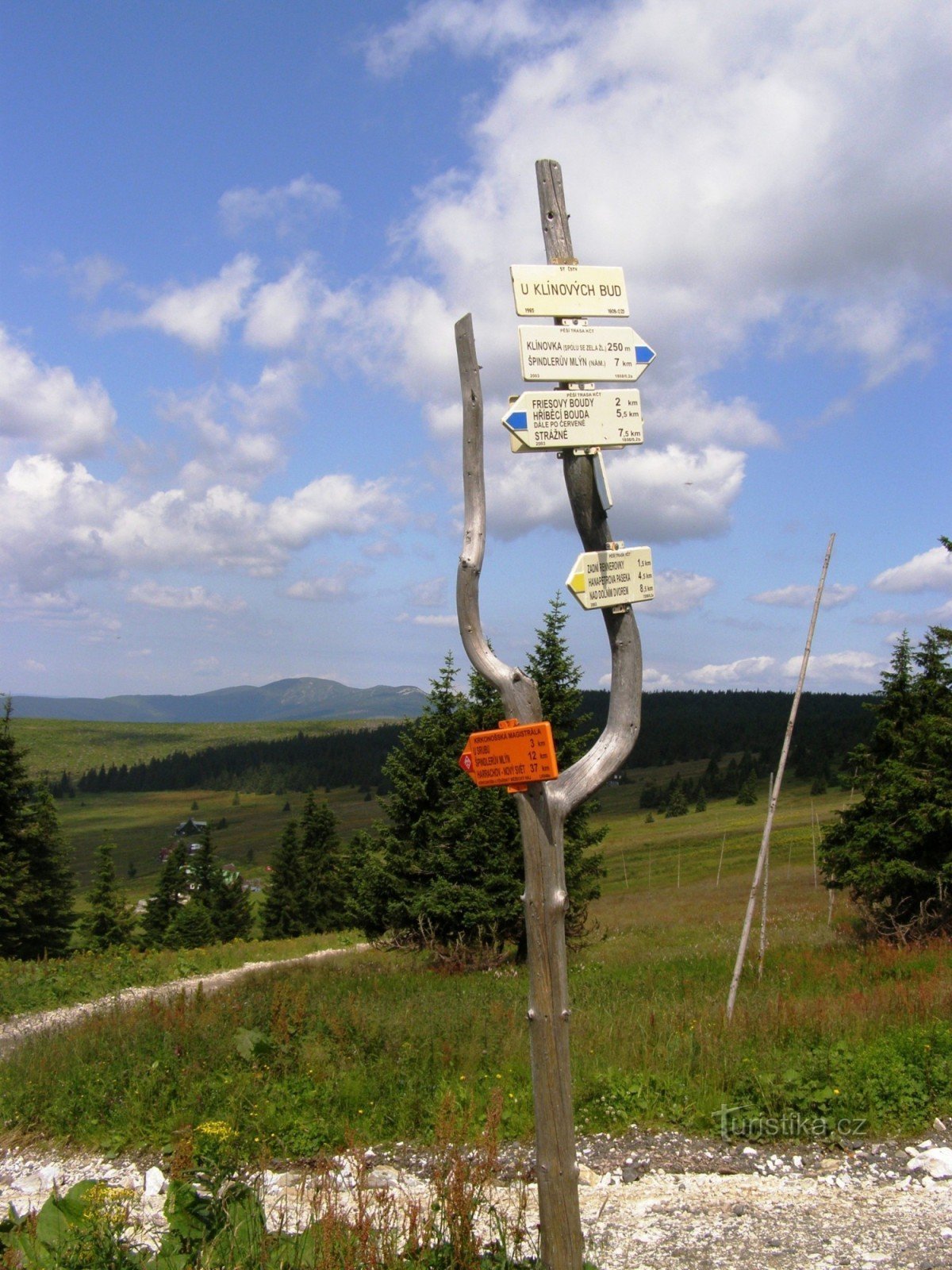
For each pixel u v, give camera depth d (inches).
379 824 1000.2
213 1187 189.8
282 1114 315.0
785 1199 242.1
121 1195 193.6
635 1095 320.8
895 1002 418.0
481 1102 324.5
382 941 1006.4
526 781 153.9
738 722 7495.1
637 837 3878.0
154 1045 390.6
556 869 157.8
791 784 5231.3
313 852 2571.4
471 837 931.3
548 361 163.2
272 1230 195.6
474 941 934.4
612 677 167.9
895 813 856.3
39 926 1621.6
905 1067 316.2
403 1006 492.4
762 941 659.4
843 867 897.5
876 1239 211.2
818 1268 196.1
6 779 1531.7
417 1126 311.4
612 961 880.3
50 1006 703.1
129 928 2301.9
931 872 828.0
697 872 2748.5
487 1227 207.2
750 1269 197.5
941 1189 243.3
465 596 166.9
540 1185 153.3
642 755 6939.0
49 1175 287.1
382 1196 192.7
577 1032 405.1
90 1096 340.5
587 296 167.5
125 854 6215.6
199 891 2728.8
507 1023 414.9
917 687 908.6
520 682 161.5
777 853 2869.1
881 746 919.0
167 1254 174.4
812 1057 330.0
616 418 167.5
